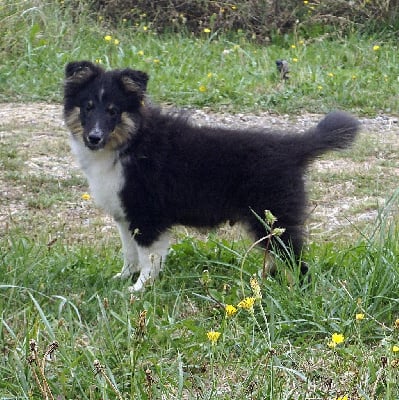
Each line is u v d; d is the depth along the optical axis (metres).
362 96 12.66
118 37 14.88
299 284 6.24
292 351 5.43
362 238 7.54
